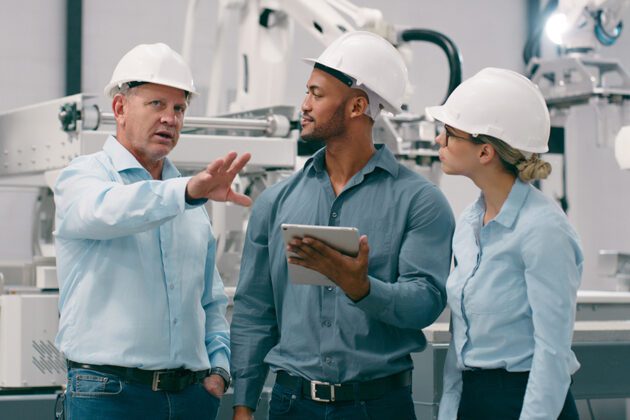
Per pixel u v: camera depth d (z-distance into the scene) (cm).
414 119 447
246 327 270
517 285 234
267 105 455
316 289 255
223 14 467
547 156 797
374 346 252
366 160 262
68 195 242
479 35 838
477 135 241
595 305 446
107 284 244
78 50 691
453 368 245
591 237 842
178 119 254
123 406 241
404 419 254
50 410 355
